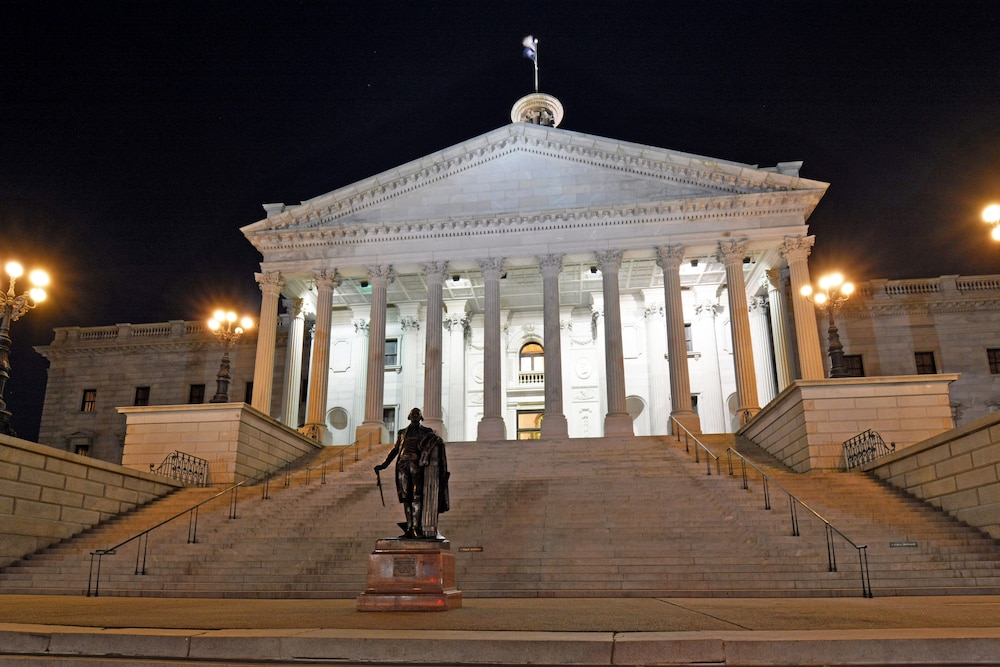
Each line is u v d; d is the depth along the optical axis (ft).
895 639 22.94
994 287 139.03
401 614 34.71
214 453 95.66
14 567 63.62
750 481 77.77
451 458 100.94
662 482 79.20
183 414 97.96
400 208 131.85
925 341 138.62
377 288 128.06
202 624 29.45
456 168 131.95
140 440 98.12
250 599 51.03
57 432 159.74
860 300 140.36
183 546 66.18
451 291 149.69
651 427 143.74
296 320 145.38
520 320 160.25
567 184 129.29
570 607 39.11
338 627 28.19
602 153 128.67
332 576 56.90
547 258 125.49
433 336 124.36
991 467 59.06
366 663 23.99
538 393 154.30
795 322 121.70
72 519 72.49
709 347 144.36
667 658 23.24
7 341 70.33
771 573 53.62
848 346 139.54
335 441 152.76
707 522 64.28
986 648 22.79
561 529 64.54
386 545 38.60
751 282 143.02
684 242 123.54
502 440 109.91
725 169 123.44
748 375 116.57
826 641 23.03
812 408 86.38
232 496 81.92
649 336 148.15
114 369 162.81
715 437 110.11
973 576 52.29
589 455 98.53
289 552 63.21
